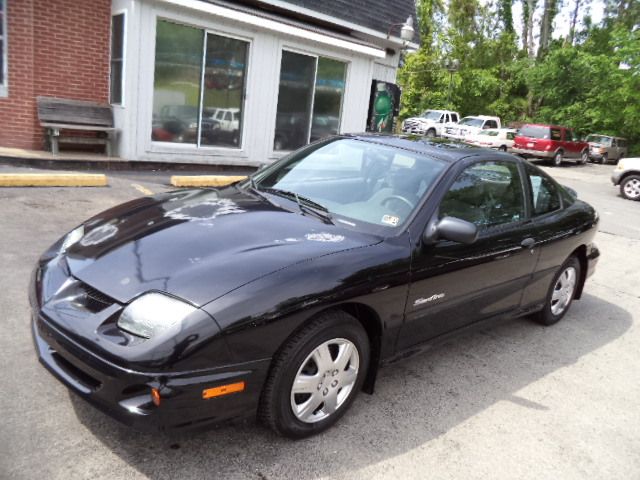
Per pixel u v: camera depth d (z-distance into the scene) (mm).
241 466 2662
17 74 8883
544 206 4680
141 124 9281
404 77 37406
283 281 2676
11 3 8625
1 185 7027
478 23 40938
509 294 4246
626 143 31969
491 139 25672
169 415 2387
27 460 2518
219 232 3047
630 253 8508
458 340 4547
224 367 2473
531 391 3828
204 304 2479
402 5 14117
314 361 2840
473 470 2893
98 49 9492
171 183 8469
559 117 34312
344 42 11617
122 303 2547
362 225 3365
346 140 4270
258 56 10531
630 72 29594
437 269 3400
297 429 2842
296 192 3768
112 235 3098
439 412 3396
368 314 3133
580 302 5957
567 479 2924
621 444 3316
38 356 2752
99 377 2418
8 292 4176
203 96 10070
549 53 37000
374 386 3404
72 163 8578
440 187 3578
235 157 10758
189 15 9398
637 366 4469
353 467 2768
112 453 2643
